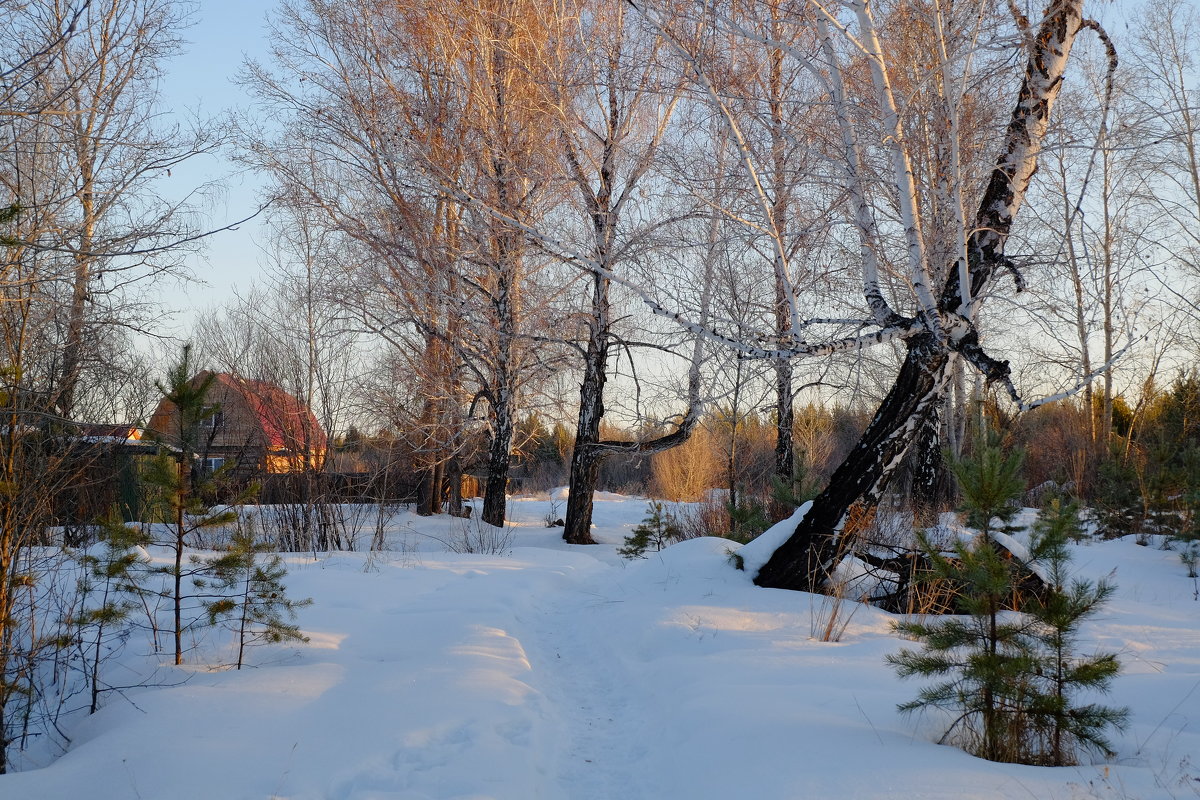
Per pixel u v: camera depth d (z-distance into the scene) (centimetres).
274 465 1745
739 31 725
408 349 1898
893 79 841
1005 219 785
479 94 1566
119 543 574
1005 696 402
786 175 991
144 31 1126
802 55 745
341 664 595
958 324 695
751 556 858
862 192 773
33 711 549
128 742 421
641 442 1772
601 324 1728
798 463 1236
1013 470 464
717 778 380
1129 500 1412
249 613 608
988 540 466
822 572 821
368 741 426
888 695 487
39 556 641
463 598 868
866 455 802
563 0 1502
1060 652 409
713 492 1914
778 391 1736
